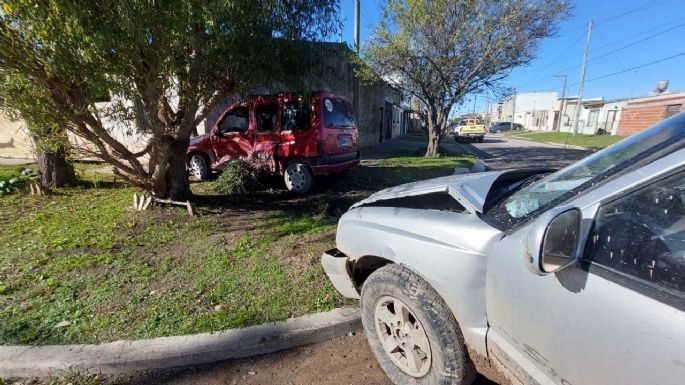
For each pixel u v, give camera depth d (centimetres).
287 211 577
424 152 1541
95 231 475
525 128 5634
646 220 128
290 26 486
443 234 197
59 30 334
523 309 154
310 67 598
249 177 690
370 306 244
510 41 1086
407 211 233
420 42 1132
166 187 572
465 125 2798
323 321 283
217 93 545
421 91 1365
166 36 383
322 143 660
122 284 343
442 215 210
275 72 529
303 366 254
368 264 261
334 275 276
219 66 475
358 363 257
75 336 267
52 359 242
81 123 439
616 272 127
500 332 171
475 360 194
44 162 694
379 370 249
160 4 354
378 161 1220
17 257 398
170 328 275
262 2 426
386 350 238
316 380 241
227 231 483
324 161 666
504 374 173
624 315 118
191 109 521
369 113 1780
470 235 185
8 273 363
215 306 306
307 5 525
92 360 243
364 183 809
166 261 390
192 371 249
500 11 1062
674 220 124
